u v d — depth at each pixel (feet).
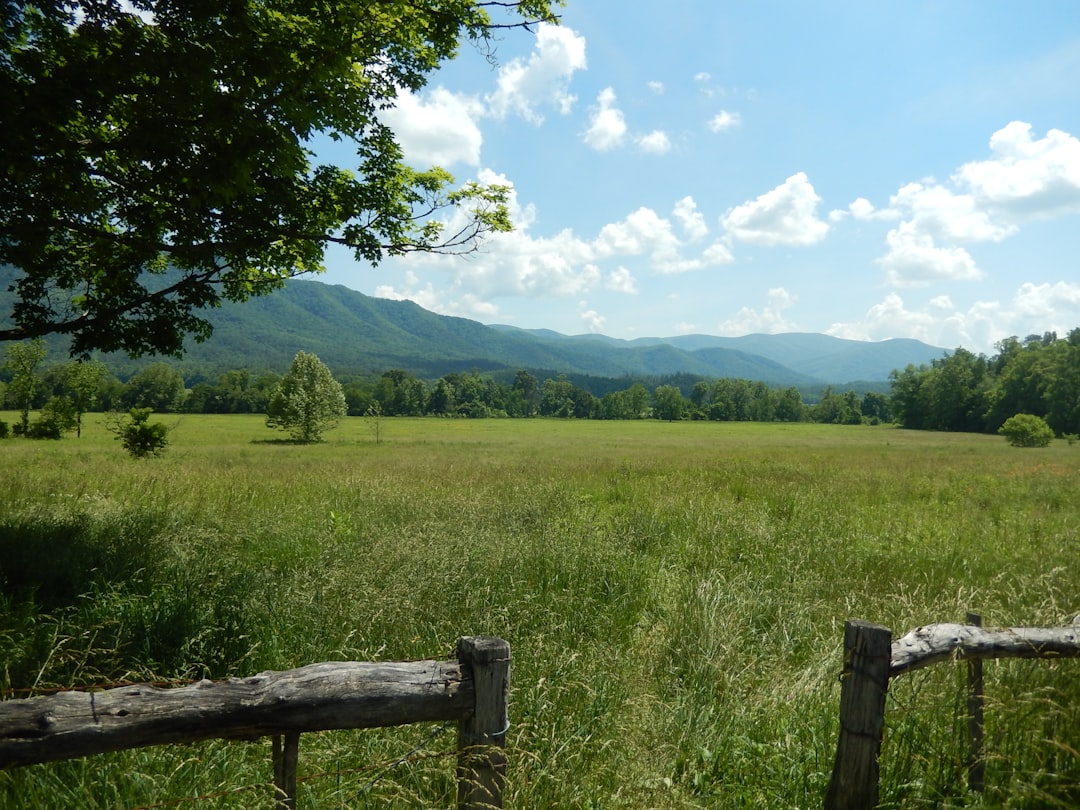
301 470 64.08
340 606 16.96
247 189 21.39
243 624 15.57
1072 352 295.69
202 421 281.33
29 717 6.13
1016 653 10.28
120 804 8.43
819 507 42.32
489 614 16.47
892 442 205.57
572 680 13.42
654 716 13.08
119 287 26.48
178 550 22.16
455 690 7.52
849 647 9.19
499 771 7.67
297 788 9.70
